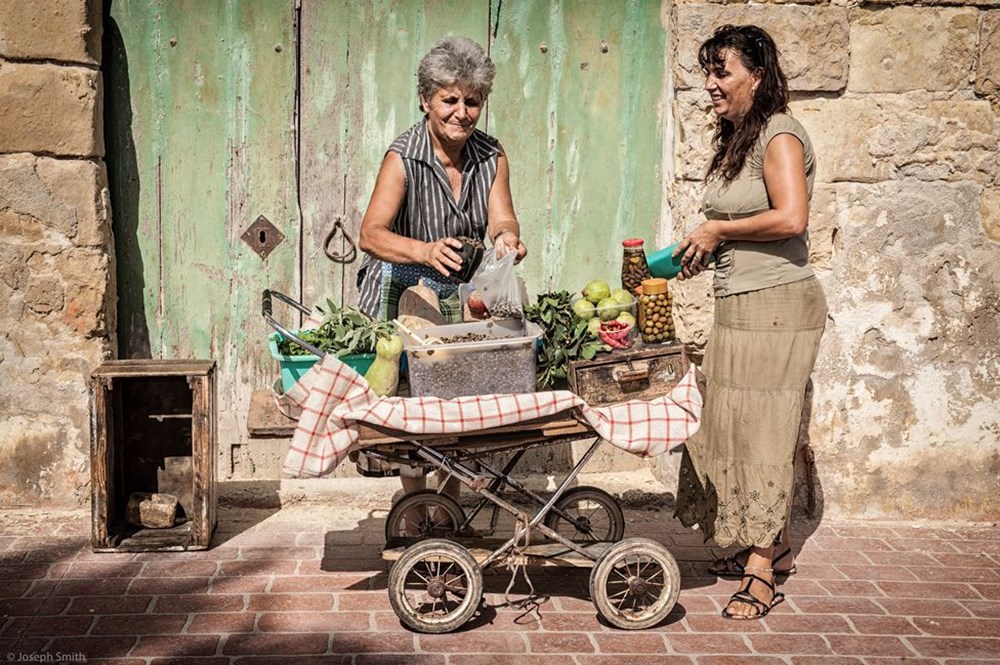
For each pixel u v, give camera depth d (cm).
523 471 582
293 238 560
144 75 539
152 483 508
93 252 519
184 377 495
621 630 422
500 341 395
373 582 460
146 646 397
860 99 525
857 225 531
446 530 460
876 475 548
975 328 539
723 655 404
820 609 448
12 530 504
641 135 568
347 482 557
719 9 521
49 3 498
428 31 550
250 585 453
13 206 509
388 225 436
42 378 523
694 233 427
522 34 555
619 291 432
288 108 550
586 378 411
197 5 536
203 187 551
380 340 401
